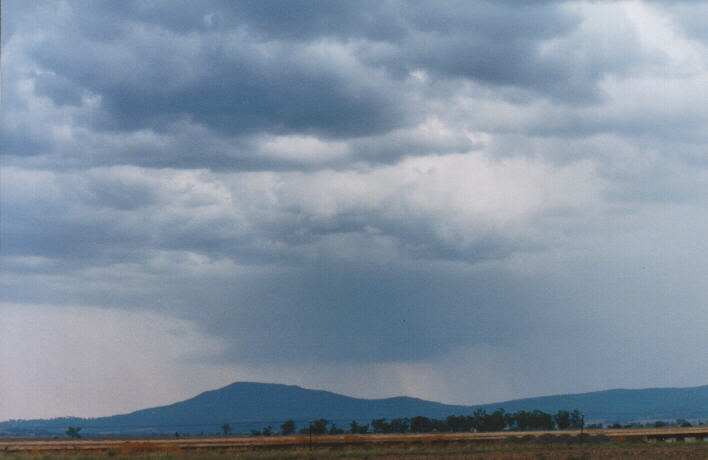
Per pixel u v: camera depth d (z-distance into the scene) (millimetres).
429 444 123438
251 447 121688
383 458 91062
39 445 167500
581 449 106438
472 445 118812
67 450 120438
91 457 93250
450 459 88875
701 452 92062
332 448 115312
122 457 92688
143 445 118250
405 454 97688
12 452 113938
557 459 85812
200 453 98562
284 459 91062
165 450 109000
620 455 89688
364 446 120562
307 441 144375
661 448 103812
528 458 88375
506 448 111062
